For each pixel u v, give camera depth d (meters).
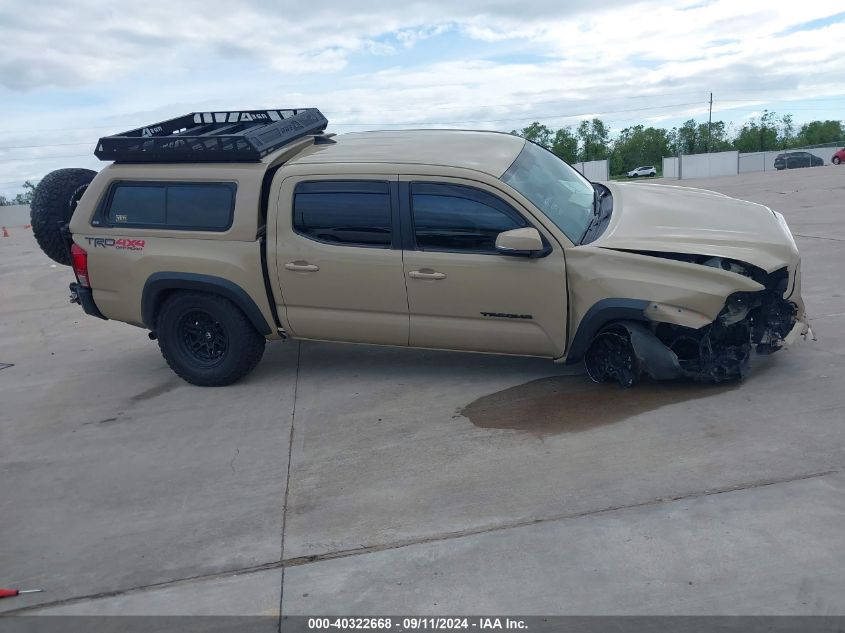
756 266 4.91
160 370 7.18
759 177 32.69
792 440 4.39
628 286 4.99
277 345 7.45
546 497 4.05
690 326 4.91
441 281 5.46
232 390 6.32
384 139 6.40
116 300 6.41
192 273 6.05
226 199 5.95
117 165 6.36
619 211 5.64
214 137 5.92
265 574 3.66
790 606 3.05
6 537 4.27
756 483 3.97
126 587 3.69
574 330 5.28
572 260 5.15
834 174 27.36
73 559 3.98
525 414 5.16
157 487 4.70
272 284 5.93
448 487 4.27
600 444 4.59
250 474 4.73
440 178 5.41
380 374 6.32
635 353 5.12
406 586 3.43
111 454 5.26
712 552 3.44
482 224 5.34
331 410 5.62
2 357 8.22
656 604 3.14
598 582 3.31
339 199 5.65
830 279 8.19
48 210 6.79
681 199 5.92
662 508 3.83
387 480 4.44
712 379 5.22
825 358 5.61
